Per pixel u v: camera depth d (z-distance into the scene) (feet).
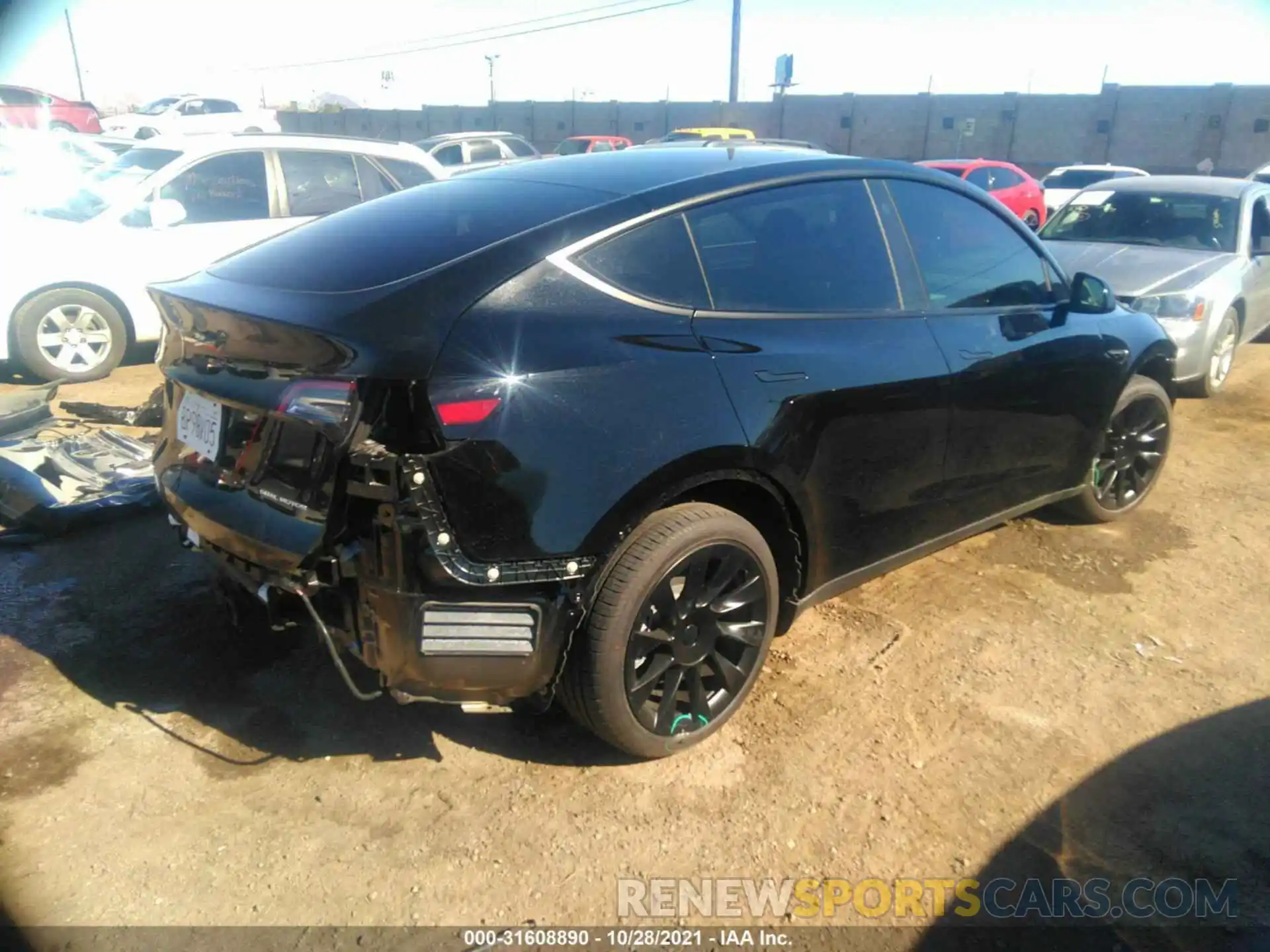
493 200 9.89
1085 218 26.99
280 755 9.61
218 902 7.82
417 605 7.78
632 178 10.03
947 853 8.57
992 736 10.18
